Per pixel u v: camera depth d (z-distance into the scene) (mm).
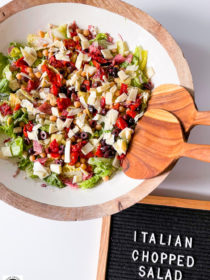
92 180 508
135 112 513
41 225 588
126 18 500
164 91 497
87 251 585
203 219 572
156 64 515
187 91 474
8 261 584
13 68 523
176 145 462
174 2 592
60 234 587
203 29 591
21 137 511
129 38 524
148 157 482
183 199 571
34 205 470
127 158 504
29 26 520
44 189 500
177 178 585
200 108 585
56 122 515
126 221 575
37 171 500
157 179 472
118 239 573
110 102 517
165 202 569
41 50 534
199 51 589
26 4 493
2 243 586
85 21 525
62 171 512
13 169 504
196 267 566
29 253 586
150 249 570
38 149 510
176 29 589
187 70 479
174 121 470
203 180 585
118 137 512
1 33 506
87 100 520
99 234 586
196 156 444
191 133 585
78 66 521
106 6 497
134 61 524
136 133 504
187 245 569
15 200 470
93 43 528
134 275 566
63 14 516
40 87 523
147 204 577
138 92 521
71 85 521
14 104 515
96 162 505
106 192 497
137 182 486
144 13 492
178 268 567
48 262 585
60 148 515
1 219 587
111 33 529
